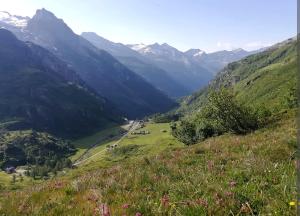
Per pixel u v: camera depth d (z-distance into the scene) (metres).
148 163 16.55
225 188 9.09
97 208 8.53
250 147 16.94
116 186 10.95
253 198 7.96
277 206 7.08
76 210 8.96
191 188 9.55
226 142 20.72
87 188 11.44
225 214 7.41
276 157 13.38
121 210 8.26
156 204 8.44
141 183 11.30
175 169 13.32
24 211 9.98
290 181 8.48
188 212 7.64
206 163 14.02
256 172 10.55
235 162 13.03
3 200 12.12
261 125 35.75
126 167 16.20
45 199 10.87
